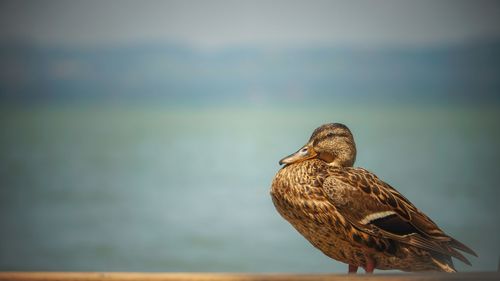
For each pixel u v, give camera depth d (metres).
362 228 5.87
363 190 5.97
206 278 4.04
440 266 5.90
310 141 6.53
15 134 79.94
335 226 5.93
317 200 5.95
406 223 5.91
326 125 6.54
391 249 5.90
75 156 55.53
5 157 53.62
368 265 6.01
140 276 4.03
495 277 4.07
